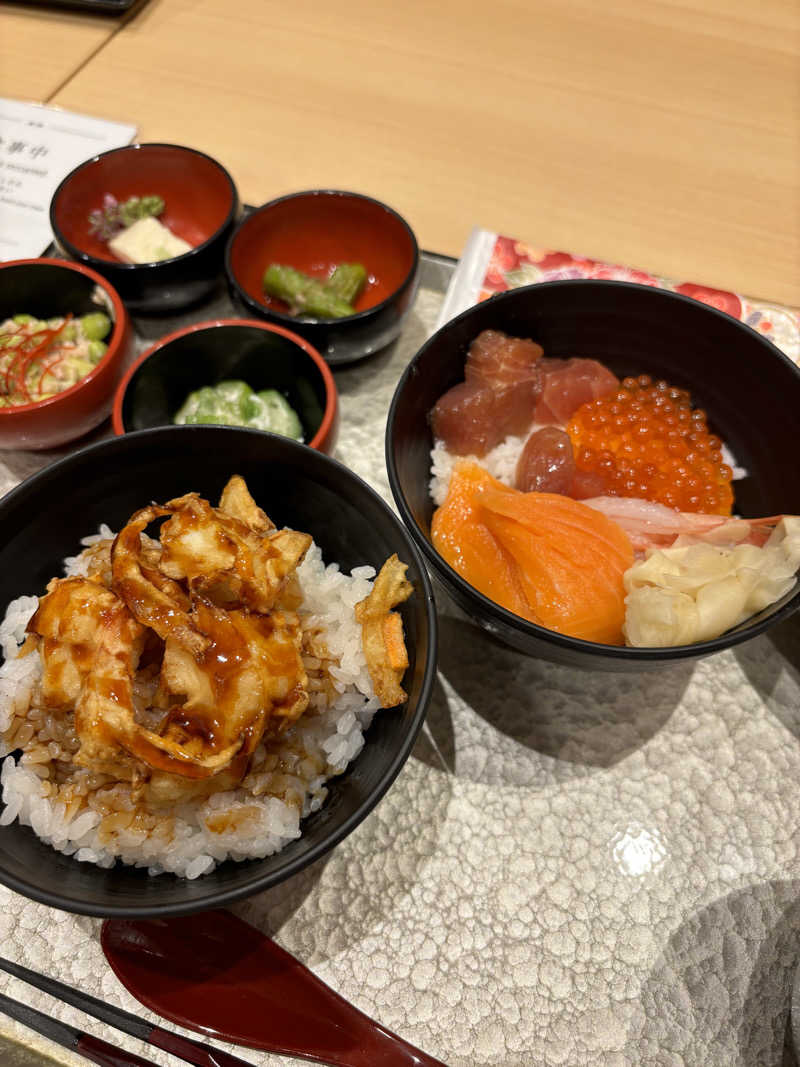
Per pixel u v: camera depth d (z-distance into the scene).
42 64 0.43
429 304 0.36
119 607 0.20
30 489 0.22
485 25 0.43
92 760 0.19
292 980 0.22
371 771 0.21
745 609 0.24
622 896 0.23
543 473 0.28
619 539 0.26
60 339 0.32
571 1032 0.21
